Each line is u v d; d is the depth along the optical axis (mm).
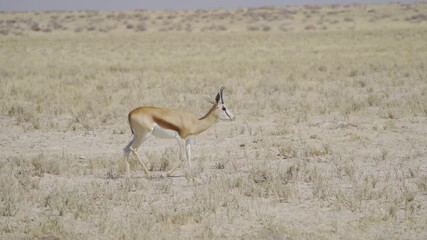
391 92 84688
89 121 67688
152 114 43875
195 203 38344
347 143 56375
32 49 182375
